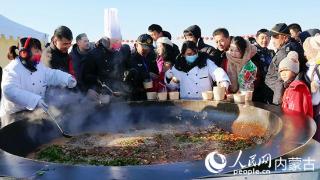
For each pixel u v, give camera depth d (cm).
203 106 385
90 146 308
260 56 551
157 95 421
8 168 188
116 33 467
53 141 320
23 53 360
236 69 466
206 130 358
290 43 457
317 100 358
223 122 364
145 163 253
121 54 483
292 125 266
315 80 360
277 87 422
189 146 301
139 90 471
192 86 446
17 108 362
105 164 251
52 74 395
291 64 374
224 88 396
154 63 525
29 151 284
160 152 284
